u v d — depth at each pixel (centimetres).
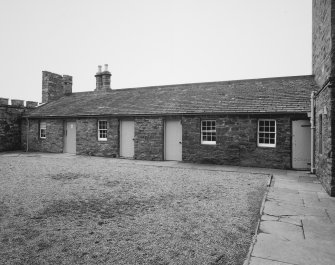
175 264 406
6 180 991
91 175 1113
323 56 999
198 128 1499
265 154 1335
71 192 825
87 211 646
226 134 1426
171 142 1617
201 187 907
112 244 471
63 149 2031
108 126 1794
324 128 883
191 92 1812
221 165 1420
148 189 875
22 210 649
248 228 544
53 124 2053
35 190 845
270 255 419
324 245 454
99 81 2341
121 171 1222
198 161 1499
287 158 1286
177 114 1531
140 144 1673
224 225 560
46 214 622
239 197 779
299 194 799
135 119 1692
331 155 776
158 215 620
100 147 1825
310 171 1217
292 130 1288
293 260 404
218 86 1811
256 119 1355
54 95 2505
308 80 1539
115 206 688
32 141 2162
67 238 494
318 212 626
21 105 2242
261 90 1581
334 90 777
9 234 510
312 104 1158
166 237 500
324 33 970
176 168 1321
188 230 533
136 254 436
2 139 2111
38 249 451
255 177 1090
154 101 1803
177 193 824
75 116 1903
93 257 426
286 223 555
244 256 432
